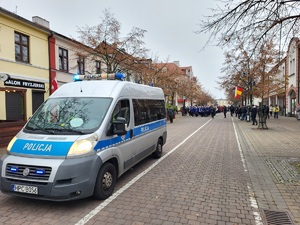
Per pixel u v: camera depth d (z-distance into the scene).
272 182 5.96
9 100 15.52
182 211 4.38
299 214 4.32
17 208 4.45
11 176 4.29
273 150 9.95
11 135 10.50
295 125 21.03
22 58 16.47
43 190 4.10
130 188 5.51
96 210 4.38
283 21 7.05
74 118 5.02
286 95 35.16
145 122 7.25
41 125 4.98
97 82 5.98
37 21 18.83
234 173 6.74
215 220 4.07
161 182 5.94
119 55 18.91
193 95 54.19
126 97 6.09
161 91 9.33
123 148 5.66
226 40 7.36
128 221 4.00
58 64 19.33
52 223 3.92
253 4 6.70
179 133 16.25
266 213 4.36
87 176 4.35
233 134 15.53
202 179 6.20
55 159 4.25
